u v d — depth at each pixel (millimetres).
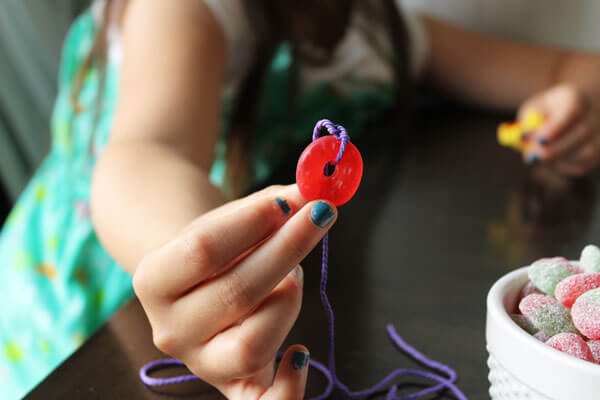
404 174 791
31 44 1362
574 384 282
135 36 714
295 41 898
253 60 871
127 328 421
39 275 810
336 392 363
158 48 688
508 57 1184
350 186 312
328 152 306
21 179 1429
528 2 1243
